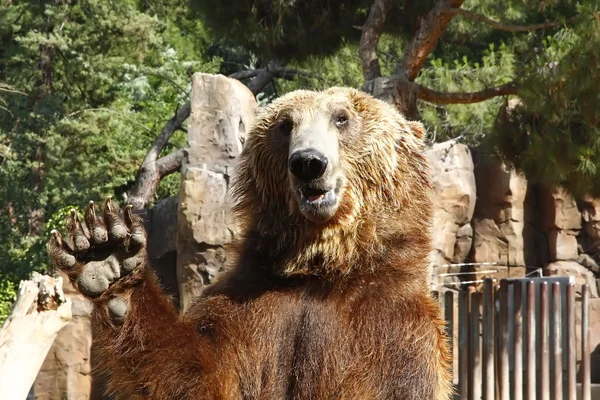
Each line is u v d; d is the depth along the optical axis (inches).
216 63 1402.6
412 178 241.8
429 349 213.2
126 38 1321.4
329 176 220.5
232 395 206.4
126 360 193.2
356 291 218.8
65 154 1268.5
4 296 951.6
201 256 631.8
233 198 249.6
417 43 681.6
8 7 1343.5
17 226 1248.8
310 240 224.2
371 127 236.1
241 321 214.4
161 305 197.5
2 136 1251.2
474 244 762.8
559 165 586.6
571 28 611.8
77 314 660.7
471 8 799.7
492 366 580.1
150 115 1405.0
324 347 211.5
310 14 772.0
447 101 689.6
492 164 762.8
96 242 184.7
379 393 209.3
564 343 577.3
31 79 1317.7
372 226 226.8
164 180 1290.6
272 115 239.9
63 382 652.1
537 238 800.3
